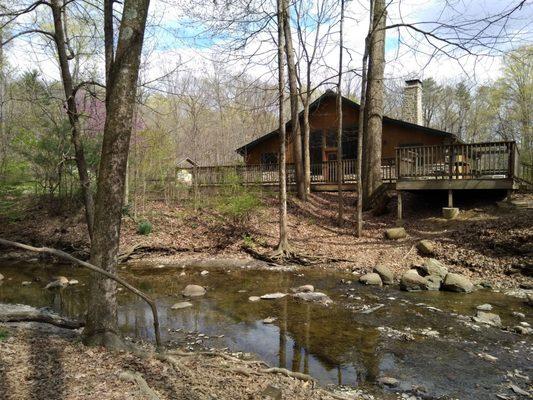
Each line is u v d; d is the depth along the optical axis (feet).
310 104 72.49
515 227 38.06
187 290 32.32
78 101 49.60
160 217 56.03
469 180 44.83
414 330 23.43
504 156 43.47
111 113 16.20
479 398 15.83
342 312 26.99
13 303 30.22
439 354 20.02
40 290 34.68
